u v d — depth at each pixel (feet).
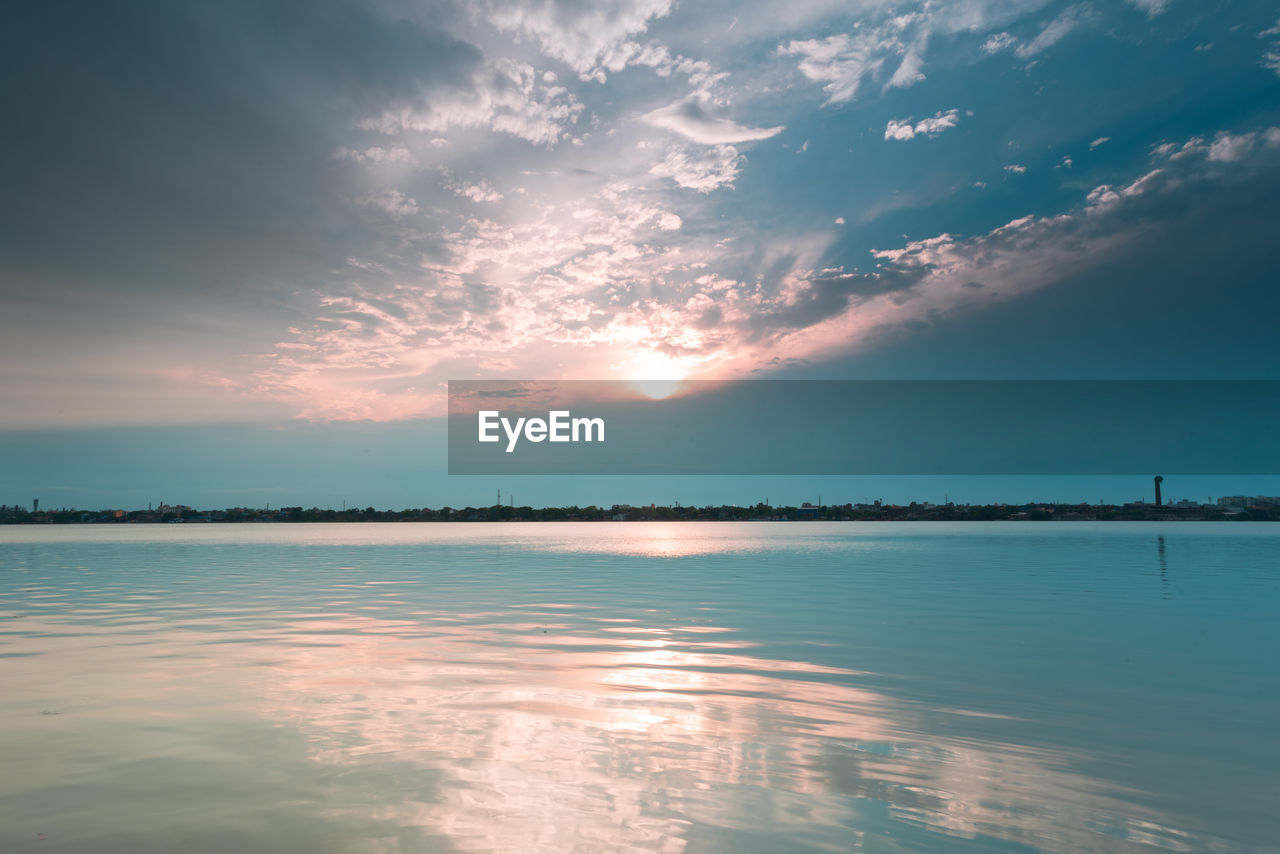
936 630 46.32
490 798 18.51
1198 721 25.59
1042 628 47.11
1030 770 20.70
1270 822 17.29
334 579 87.56
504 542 208.44
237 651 39.04
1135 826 17.03
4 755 21.86
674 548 165.48
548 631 46.06
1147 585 76.74
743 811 17.74
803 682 31.58
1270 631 45.68
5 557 139.13
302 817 17.44
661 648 39.96
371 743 22.99
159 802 18.37
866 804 18.24
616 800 18.45
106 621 50.85
